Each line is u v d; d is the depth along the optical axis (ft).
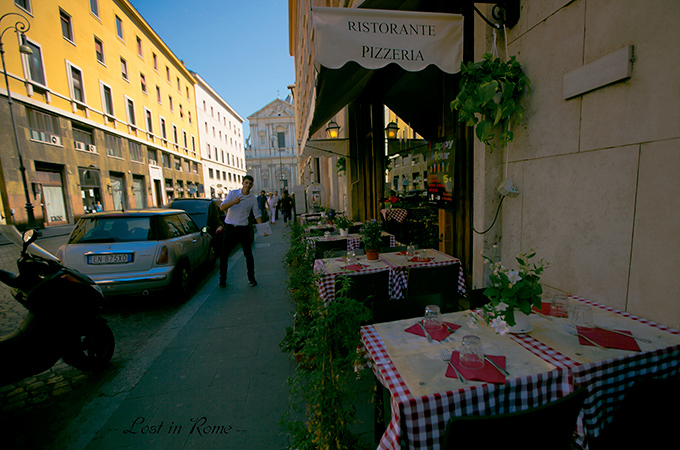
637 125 6.97
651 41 6.57
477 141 12.03
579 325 6.58
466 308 13.14
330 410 5.35
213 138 142.51
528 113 10.02
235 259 27.68
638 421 4.87
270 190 177.68
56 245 36.76
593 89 7.88
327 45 8.64
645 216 6.91
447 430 3.68
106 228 16.28
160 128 95.09
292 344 9.15
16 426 8.10
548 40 9.12
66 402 9.00
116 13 74.54
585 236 8.38
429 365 5.45
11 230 9.40
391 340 6.45
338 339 5.80
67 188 58.18
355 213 32.55
